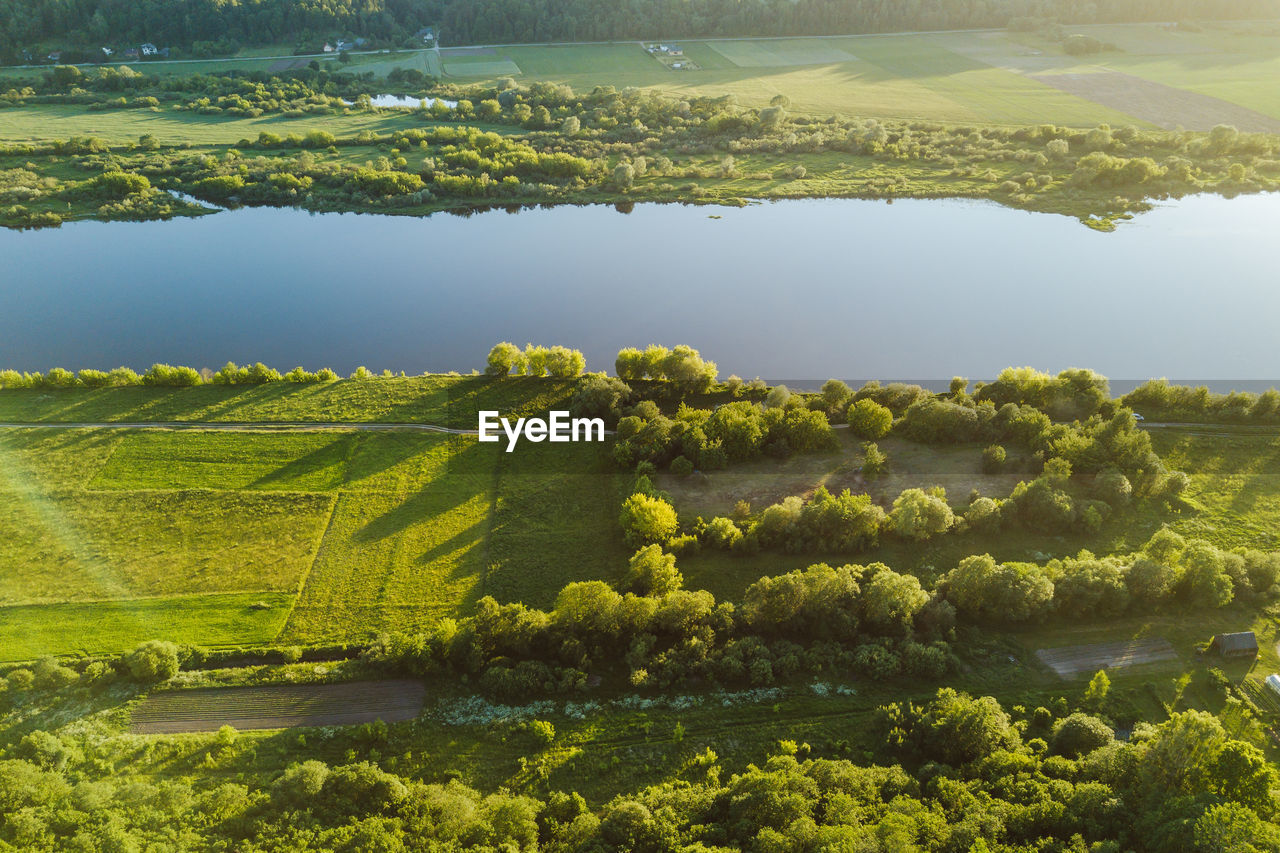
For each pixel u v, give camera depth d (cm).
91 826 6344
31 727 7644
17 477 11062
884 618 8612
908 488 10881
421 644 8275
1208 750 6066
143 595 9288
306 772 6869
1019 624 8800
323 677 8256
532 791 7144
